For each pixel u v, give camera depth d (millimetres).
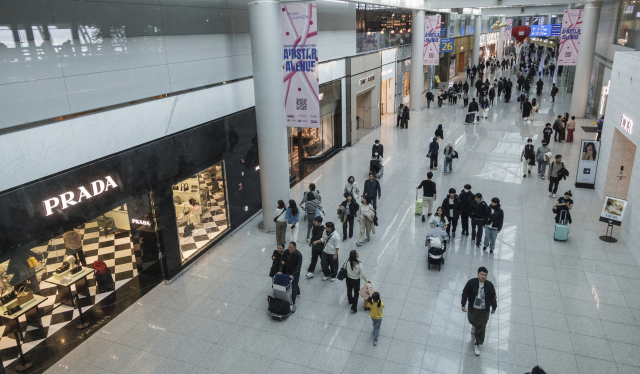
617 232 11766
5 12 6148
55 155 6980
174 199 9914
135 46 8445
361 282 9578
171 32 9352
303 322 8344
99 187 7805
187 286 9727
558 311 8461
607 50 23344
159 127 9211
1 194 6223
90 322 8531
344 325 8211
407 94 33969
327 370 7098
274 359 7395
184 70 9844
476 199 10977
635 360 7145
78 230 9383
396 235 11828
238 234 12266
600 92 24766
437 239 9789
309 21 10438
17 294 7680
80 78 7352
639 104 10773
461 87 35312
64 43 7035
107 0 7762
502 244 11227
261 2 10453
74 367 7344
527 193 14672
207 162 11000
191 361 7418
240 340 7902
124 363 7414
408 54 30516
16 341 7500
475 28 47656
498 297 8961
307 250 11211
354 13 20375
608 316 8273
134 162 8562
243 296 9289
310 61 10688
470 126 24469
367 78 22766
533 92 35094
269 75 10953
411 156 19266
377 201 14297
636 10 18047
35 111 6656
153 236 9641
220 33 10961
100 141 7797
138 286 9727
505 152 19344
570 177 16078
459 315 8398
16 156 6391
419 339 7754
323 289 9430
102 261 9586
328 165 18375
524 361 7172
